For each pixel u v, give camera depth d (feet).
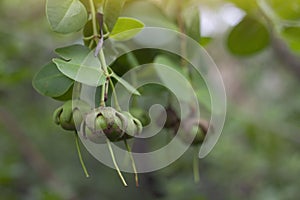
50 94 2.73
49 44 5.84
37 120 7.62
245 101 8.04
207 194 7.04
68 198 6.18
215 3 3.78
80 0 2.76
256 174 7.11
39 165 6.44
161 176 6.70
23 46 5.82
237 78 7.88
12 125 6.40
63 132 7.90
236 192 7.09
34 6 6.22
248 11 3.75
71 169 8.05
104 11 2.75
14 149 6.97
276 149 7.09
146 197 7.02
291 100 7.98
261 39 3.83
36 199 6.13
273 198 6.72
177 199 6.65
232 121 6.82
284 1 3.68
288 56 6.19
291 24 3.71
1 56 5.35
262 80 7.90
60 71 2.62
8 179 6.17
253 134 7.02
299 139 7.09
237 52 3.88
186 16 3.29
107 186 8.06
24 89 7.30
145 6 3.30
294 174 6.99
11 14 6.26
